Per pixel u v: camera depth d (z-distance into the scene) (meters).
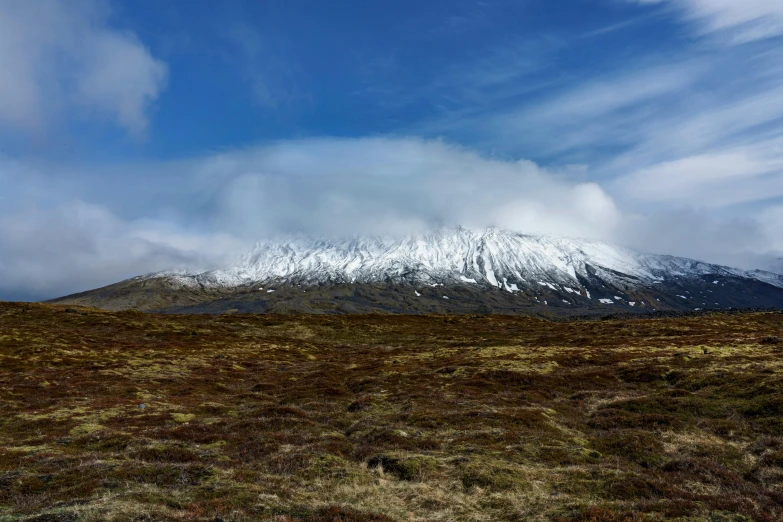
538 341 103.44
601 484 21.38
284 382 61.59
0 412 39.44
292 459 25.33
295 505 18.47
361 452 28.05
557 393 49.44
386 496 20.81
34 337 98.56
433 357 81.56
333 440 31.06
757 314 137.38
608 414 37.84
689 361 56.06
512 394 47.59
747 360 53.06
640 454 27.31
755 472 24.16
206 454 26.48
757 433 30.42
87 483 19.75
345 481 22.38
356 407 43.75
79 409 40.56
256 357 90.81
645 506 18.36
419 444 29.14
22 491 19.23
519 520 17.86
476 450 27.19
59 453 25.84
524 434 30.88
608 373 56.66
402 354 92.50
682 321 124.25
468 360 71.19
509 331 133.25
